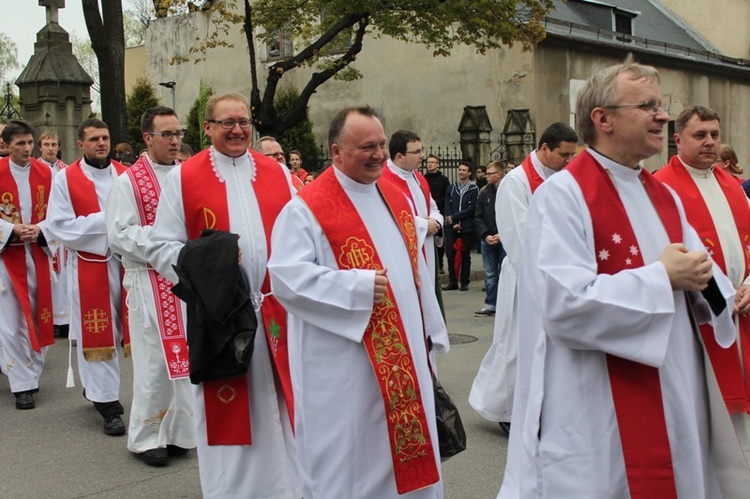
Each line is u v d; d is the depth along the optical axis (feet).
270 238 13.89
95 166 21.01
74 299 20.40
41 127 46.68
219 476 13.34
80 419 20.93
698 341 9.14
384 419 11.02
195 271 12.53
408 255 11.78
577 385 8.82
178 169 14.11
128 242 16.47
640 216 9.02
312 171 67.00
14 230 21.85
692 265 8.39
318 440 10.97
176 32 82.74
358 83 69.67
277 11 51.88
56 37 48.01
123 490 15.98
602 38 66.49
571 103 63.46
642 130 8.80
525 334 9.66
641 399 8.64
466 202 43.16
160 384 17.24
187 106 82.38
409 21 51.78
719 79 79.56
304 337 11.06
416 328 11.51
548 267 8.61
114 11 42.70
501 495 10.00
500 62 62.23
